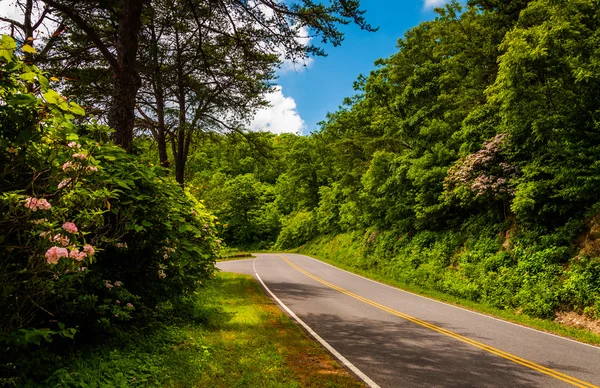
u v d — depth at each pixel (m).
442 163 20.88
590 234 11.97
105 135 5.00
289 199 64.81
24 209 2.80
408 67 26.48
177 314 8.20
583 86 11.95
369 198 29.67
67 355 4.55
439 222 21.89
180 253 6.42
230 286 15.48
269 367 5.64
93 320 4.91
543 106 13.05
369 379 5.54
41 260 2.98
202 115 15.55
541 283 12.19
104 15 9.43
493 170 15.88
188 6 10.38
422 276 18.69
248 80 15.83
